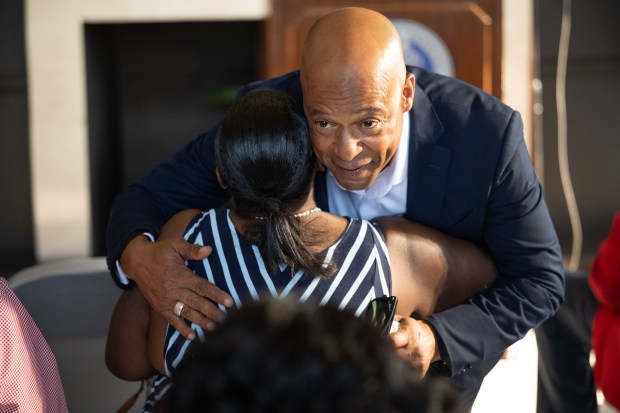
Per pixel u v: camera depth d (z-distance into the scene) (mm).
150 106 5883
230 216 1652
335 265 1588
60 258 5395
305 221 1622
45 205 5352
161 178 2133
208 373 811
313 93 1622
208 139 2084
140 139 5922
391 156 1771
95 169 5484
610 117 5559
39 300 2492
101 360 2459
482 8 4520
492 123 1937
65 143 5297
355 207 2039
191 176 2109
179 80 5867
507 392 2443
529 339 2666
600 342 2811
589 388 2941
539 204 1964
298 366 792
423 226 1873
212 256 1630
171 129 5934
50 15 5152
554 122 5543
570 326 2910
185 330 1639
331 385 790
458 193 1947
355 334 830
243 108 1595
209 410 806
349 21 1640
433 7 4520
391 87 1631
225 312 1603
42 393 1632
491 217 1967
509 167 1919
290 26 4660
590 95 5543
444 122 1955
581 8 5445
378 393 804
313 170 1624
